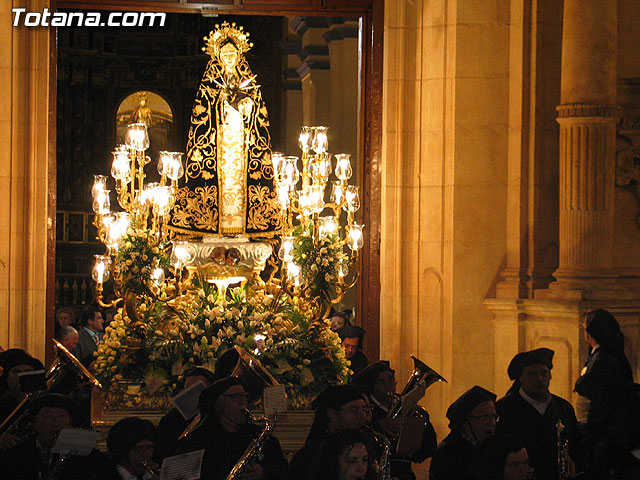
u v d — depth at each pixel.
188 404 11.52
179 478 9.95
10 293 17.55
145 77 41.56
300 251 16.92
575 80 16.77
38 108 17.78
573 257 16.72
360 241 16.92
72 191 39.94
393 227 18.27
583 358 16.23
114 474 10.55
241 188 17.98
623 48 17.69
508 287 17.34
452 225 17.67
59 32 40.44
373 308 18.78
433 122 18.06
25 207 17.70
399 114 18.28
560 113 16.89
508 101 17.80
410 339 18.17
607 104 16.69
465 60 17.73
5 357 12.62
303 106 32.34
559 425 11.62
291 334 16.70
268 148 18.39
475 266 17.70
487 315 17.66
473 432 11.20
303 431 15.88
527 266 17.50
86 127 40.53
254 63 39.06
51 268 18.00
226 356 13.22
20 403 11.66
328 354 16.73
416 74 18.28
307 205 16.89
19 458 10.60
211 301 16.77
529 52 17.56
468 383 17.59
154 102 41.56
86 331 20.62
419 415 12.57
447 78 17.91
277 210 18.17
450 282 17.72
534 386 12.22
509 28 17.78
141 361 16.31
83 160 40.28
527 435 12.07
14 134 17.64
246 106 18.09
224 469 10.47
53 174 18.03
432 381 12.77
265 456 10.73
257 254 17.34
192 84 41.66
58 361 12.90
